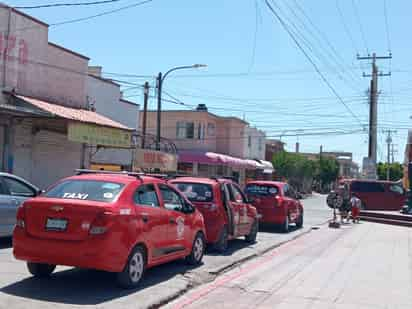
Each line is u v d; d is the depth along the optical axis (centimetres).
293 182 7569
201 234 1234
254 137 6272
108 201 887
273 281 1089
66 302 808
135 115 3375
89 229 844
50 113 1850
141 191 973
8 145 1919
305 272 1209
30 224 873
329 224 2475
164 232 1015
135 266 922
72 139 1953
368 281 1118
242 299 917
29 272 980
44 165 2280
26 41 2117
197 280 1058
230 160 4878
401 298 965
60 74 2367
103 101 2994
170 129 4969
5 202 1277
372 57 4269
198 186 1428
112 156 3050
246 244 1662
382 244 1806
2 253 1219
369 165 4222
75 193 912
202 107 5200
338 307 880
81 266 848
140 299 850
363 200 3606
